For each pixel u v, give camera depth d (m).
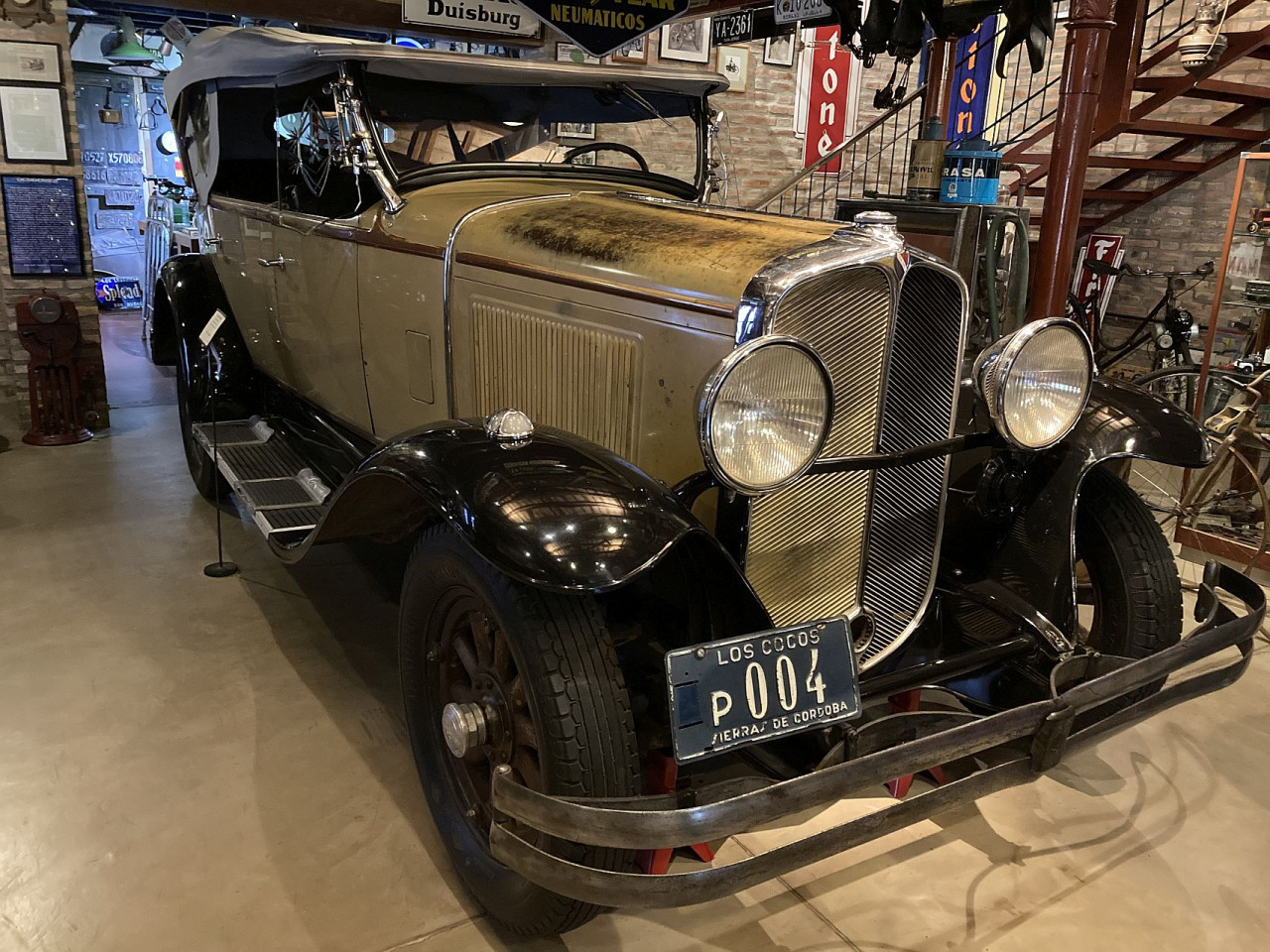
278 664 2.81
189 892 1.92
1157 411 2.32
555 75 2.87
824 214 8.30
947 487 2.13
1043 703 1.74
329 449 3.54
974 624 2.44
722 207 2.46
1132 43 5.19
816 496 1.91
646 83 3.11
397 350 2.78
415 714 2.03
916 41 3.91
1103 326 7.57
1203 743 2.60
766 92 7.70
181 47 4.06
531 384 2.29
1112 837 2.20
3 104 4.66
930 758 1.60
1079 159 3.33
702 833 1.39
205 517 3.99
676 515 1.62
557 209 2.40
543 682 1.58
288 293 3.44
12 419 5.31
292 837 2.09
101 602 3.17
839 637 1.71
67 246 4.95
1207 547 3.79
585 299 2.09
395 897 1.94
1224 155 6.60
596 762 1.58
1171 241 7.11
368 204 2.84
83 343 5.10
